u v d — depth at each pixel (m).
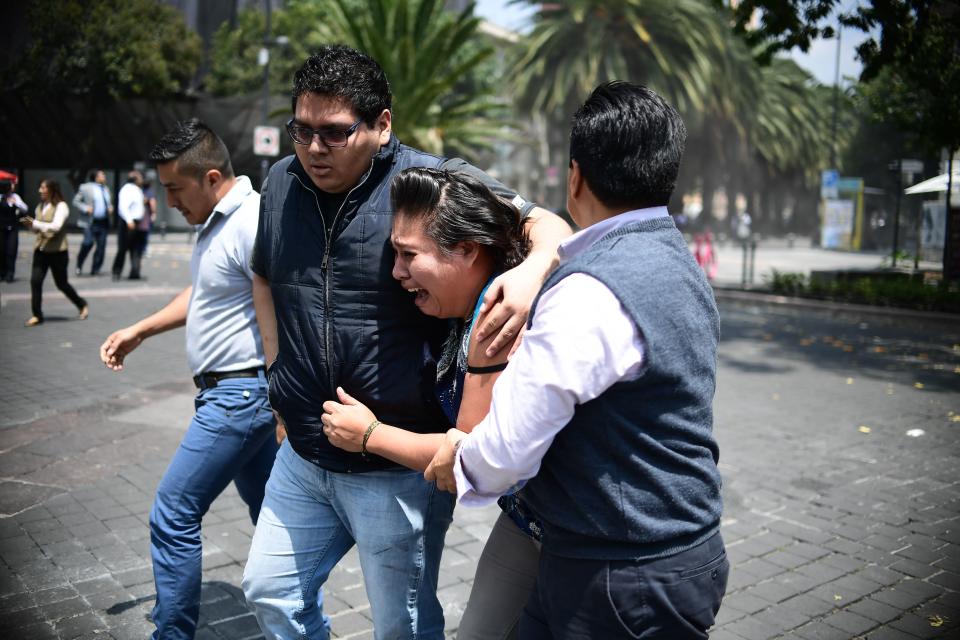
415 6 31.97
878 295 13.85
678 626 1.41
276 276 2.00
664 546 1.40
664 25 36.22
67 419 5.52
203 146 2.48
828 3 9.61
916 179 22.80
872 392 7.27
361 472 1.91
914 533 3.99
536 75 38.84
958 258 14.87
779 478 4.80
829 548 3.80
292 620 2.06
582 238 1.50
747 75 38.75
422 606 2.01
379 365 1.88
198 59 29.61
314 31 33.44
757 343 10.15
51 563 3.40
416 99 29.20
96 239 14.16
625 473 1.38
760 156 48.88
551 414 1.33
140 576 3.30
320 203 1.93
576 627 1.44
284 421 2.00
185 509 2.46
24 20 25.45
